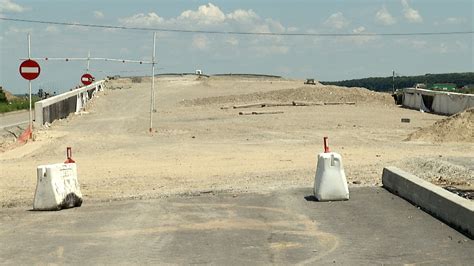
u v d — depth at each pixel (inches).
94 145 1043.9
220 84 3745.1
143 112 2052.2
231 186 599.2
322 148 978.1
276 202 493.4
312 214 440.8
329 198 487.5
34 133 1179.3
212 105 2357.3
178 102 2534.5
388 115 1850.4
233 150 965.8
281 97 2529.5
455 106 1840.6
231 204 492.4
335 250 340.8
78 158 885.2
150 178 679.7
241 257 332.2
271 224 413.7
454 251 328.2
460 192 490.3
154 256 338.0
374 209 448.1
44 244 371.2
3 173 735.1
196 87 3644.2
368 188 543.5
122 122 1601.9
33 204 490.0
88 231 405.4
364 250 338.0
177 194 554.3
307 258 326.6
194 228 408.2
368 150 928.3
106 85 3976.4
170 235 389.1
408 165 676.1
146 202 513.3
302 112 1932.8
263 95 2588.6
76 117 1822.1
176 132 1302.9
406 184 482.0
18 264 327.0
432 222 398.3
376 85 4958.2
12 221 443.5
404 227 387.5
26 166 802.2
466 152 868.0
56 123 1544.0
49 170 487.2
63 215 464.1
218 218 438.9
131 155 913.5
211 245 360.5
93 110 2145.7
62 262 329.7
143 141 1119.0
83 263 327.3
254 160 834.2
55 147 1013.2
